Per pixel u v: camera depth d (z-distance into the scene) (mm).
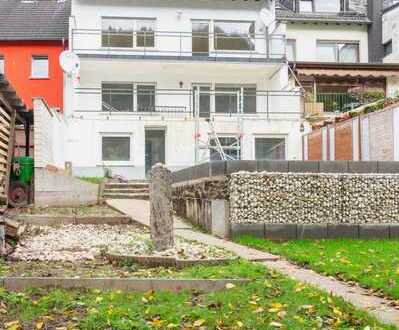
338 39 38281
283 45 33156
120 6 33125
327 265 9969
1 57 36469
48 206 21125
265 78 33562
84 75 32219
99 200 21953
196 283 8133
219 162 14969
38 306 7223
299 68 34156
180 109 31422
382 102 20344
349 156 22000
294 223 14477
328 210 14617
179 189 18609
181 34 33375
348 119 22141
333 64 34156
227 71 33188
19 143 26156
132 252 10688
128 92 30828
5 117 20453
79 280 8156
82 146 28297
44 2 39375
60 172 22906
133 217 17406
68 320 6758
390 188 14797
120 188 22859
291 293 7758
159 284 8117
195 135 28812
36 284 8156
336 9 39344
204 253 10695
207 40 33594
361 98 33219
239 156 28875
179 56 32156
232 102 31328
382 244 13312
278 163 14781
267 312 6879
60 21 37781
